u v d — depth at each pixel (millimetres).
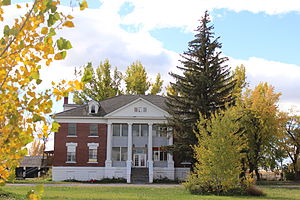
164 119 49969
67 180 48250
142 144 50844
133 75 72625
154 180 47500
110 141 50000
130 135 50062
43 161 58000
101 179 48406
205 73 41781
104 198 22266
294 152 58250
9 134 5086
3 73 5086
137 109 50375
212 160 27609
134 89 72000
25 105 5180
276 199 25156
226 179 27344
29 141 5293
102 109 52250
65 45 5012
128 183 46469
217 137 27828
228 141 27609
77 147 50094
